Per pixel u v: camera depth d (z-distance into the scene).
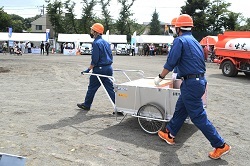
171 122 4.82
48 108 7.16
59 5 64.19
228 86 11.82
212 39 27.95
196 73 4.27
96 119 6.27
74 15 66.75
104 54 6.45
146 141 5.00
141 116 5.31
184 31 4.51
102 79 6.54
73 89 9.93
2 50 40.59
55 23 64.56
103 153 4.45
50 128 5.59
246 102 8.64
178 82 5.90
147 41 45.28
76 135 5.23
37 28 84.44
